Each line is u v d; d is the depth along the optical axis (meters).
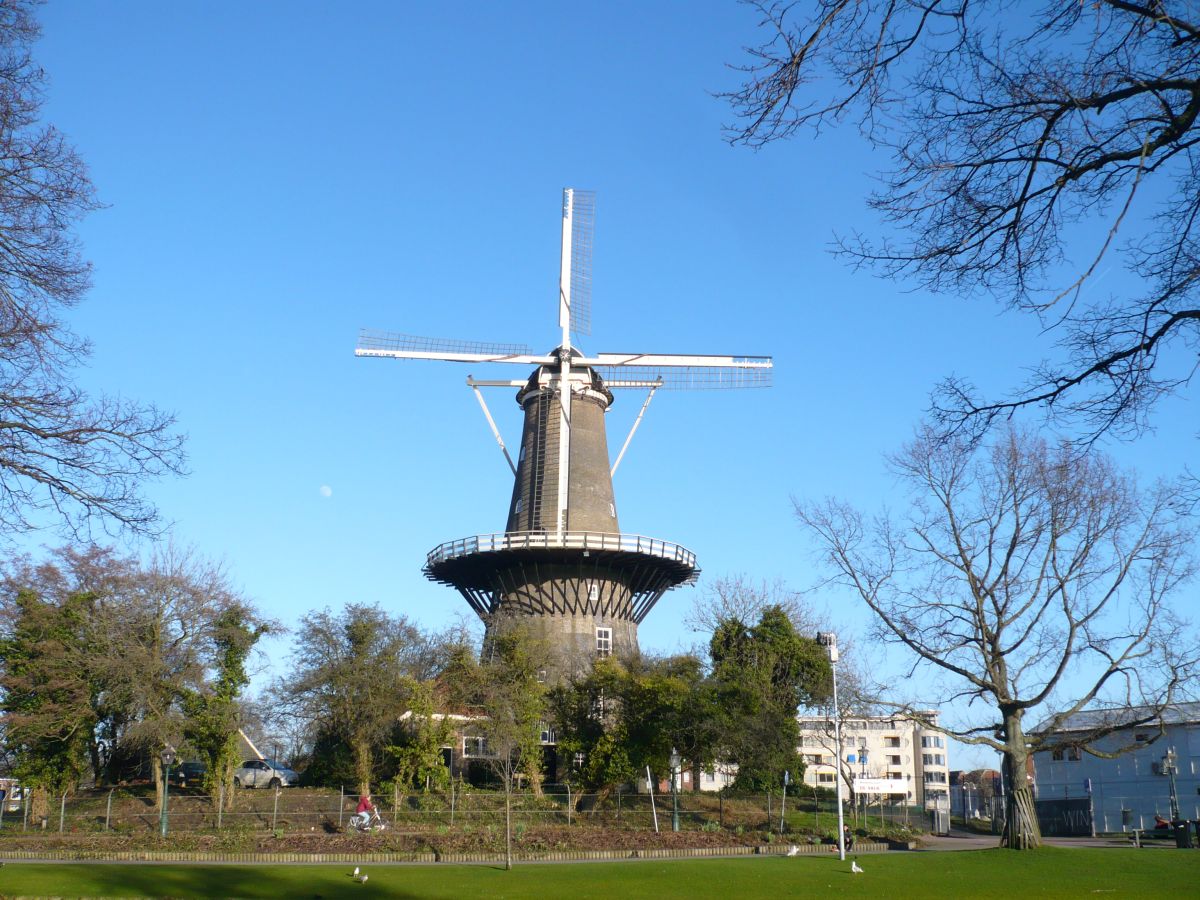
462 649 44.78
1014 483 33.84
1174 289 9.04
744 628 49.25
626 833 38.31
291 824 38.59
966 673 34.12
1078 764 68.44
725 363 59.66
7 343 13.59
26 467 13.96
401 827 38.12
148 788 48.09
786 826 43.25
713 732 42.91
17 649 42.50
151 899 22.00
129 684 40.78
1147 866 29.75
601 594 54.19
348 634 45.53
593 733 46.16
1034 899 23.27
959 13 8.66
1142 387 9.45
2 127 13.62
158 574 43.06
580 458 56.03
